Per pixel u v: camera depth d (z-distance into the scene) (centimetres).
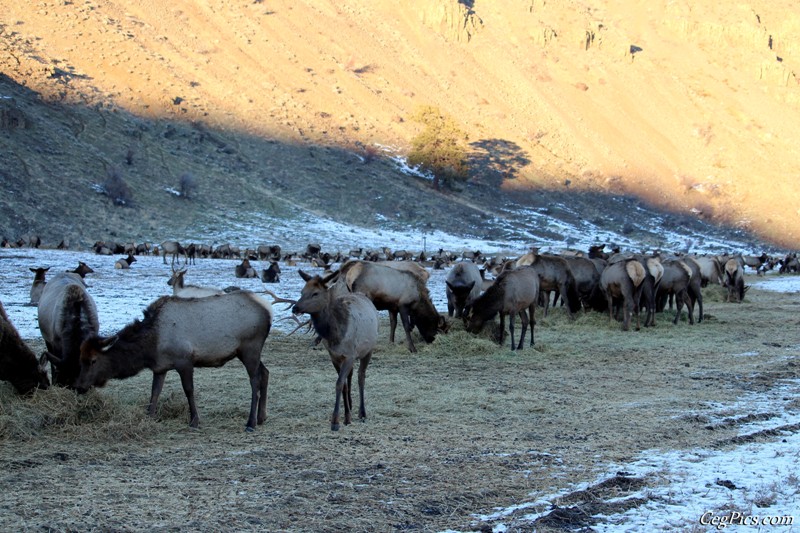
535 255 2705
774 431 1280
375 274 2012
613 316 2853
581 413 1397
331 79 17150
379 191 12656
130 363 1220
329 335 1238
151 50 15125
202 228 9344
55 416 1188
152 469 1016
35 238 6819
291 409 1399
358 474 1007
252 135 13375
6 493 905
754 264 7338
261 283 4256
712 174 17262
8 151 9250
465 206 13188
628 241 13000
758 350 2234
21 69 11919
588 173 16150
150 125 12269
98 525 814
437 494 936
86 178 9569
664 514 887
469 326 2170
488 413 1394
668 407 1456
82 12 15275
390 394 1539
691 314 2872
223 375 1691
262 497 911
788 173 17675
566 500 924
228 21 18138
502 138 16912
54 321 1351
